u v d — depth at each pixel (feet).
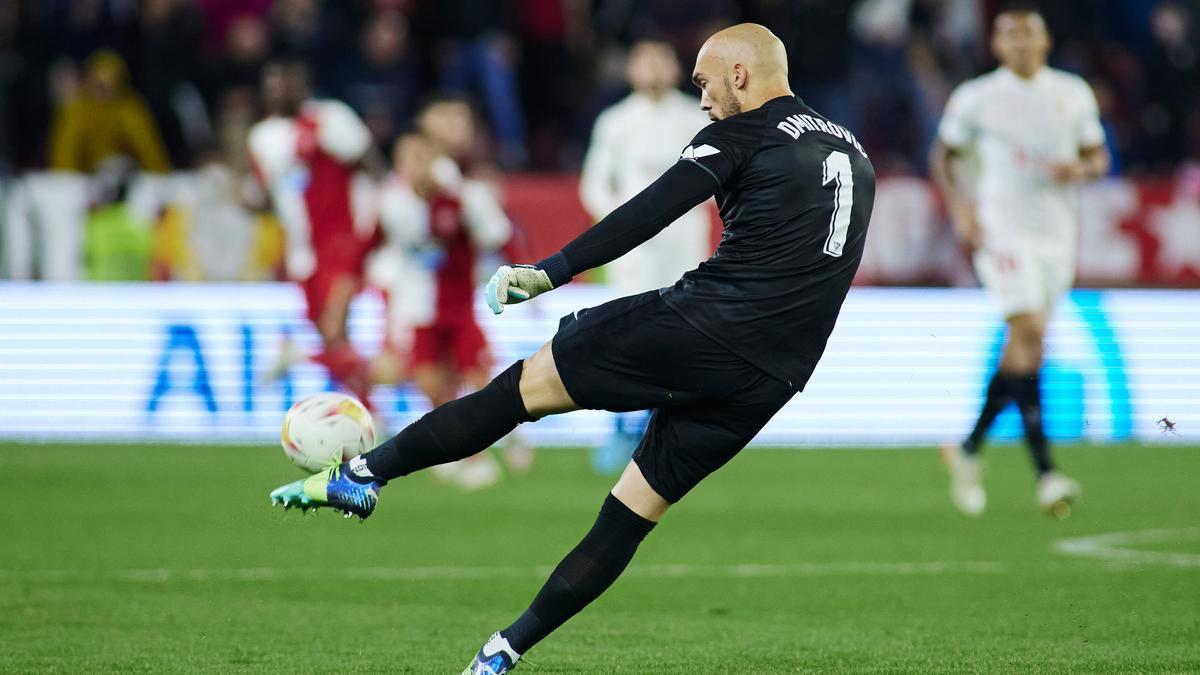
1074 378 166.50
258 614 72.84
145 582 81.76
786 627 70.33
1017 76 113.91
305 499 53.93
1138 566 88.53
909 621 71.77
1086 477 138.72
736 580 83.87
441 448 53.26
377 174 154.10
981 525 107.34
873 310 167.22
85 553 91.91
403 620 71.56
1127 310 167.53
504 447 163.43
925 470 143.84
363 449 56.39
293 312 162.30
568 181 167.12
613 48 205.67
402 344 151.64
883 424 167.63
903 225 169.17
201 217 163.73
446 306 134.21
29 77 198.18
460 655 63.31
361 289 145.28
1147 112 207.41
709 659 62.85
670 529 105.19
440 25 201.98
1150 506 118.21
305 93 156.97
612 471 141.18
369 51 194.59
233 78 193.57
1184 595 78.74
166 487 124.06
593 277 163.43
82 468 137.28
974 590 80.48
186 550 93.56
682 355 52.31
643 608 75.41
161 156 187.21
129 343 162.30
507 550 94.58
